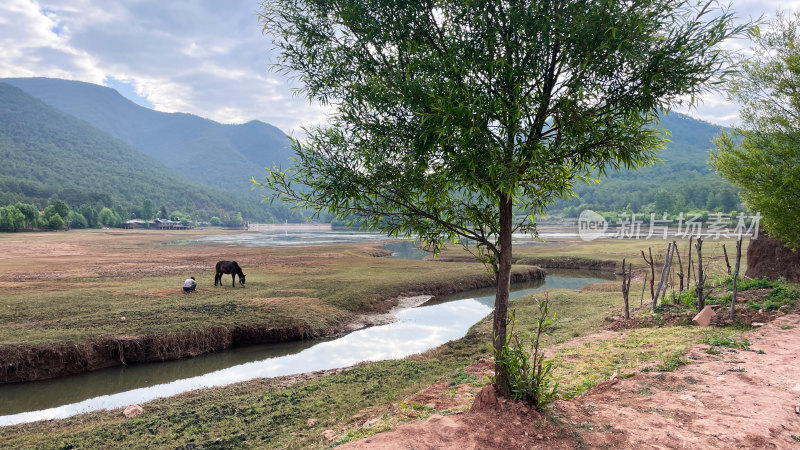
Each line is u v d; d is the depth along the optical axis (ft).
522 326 59.11
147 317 59.00
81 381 45.06
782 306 42.04
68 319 56.75
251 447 26.27
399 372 41.50
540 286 109.09
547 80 16.63
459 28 16.75
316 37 17.78
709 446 15.75
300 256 165.27
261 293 79.77
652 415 18.66
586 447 15.51
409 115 16.69
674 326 42.98
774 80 51.31
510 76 14.89
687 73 14.01
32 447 27.96
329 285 90.79
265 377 45.19
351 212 18.78
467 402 23.43
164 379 45.88
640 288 84.84
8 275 99.55
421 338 61.46
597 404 20.16
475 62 15.46
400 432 16.66
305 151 17.39
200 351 54.13
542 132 16.78
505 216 18.31
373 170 18.26
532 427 16.52
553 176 16.34
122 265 126.00
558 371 30.81
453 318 73.92
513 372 18.07
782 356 28.02
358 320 71.15
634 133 15.25
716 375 24.59
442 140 15.29
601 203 640.99
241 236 394.32
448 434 16.15
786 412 18.97
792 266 52.13
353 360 51.78
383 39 17.30
